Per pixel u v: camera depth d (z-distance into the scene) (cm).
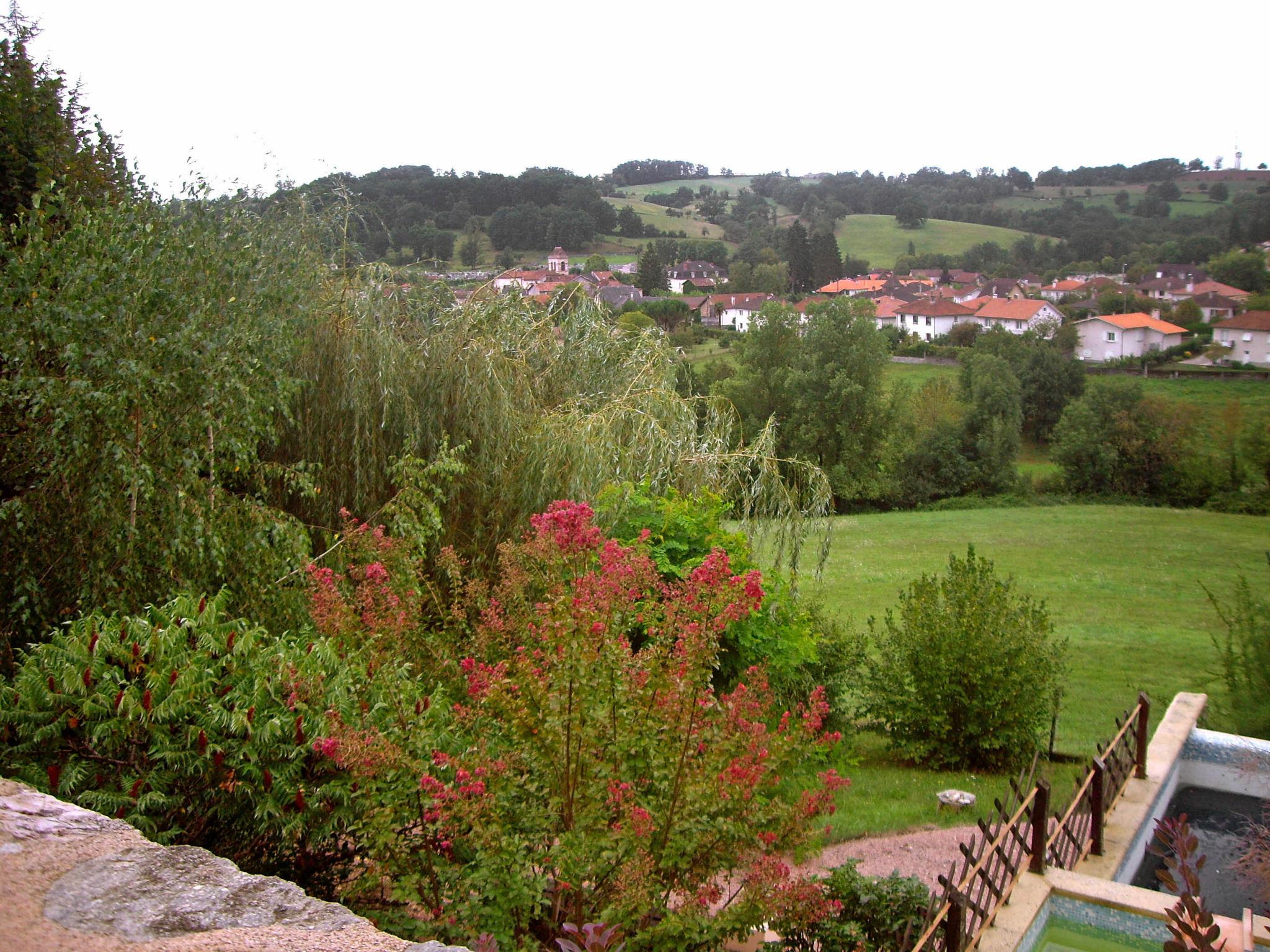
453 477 1162
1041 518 4347
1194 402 6066
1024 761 1193
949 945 447
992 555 3441
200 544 748
